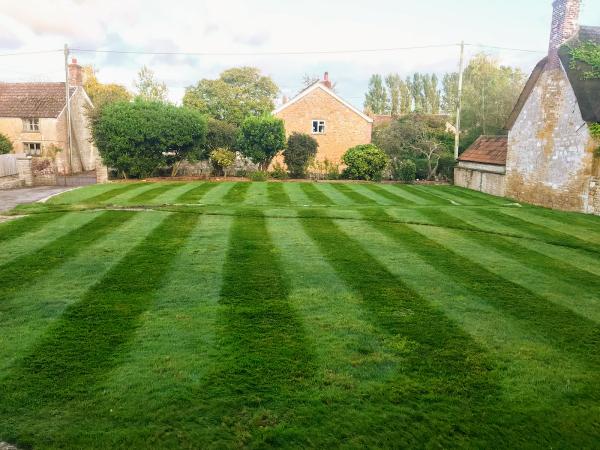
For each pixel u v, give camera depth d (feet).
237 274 24.93
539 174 61.11
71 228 35.96
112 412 12.74
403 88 203.41
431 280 24.76
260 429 12.30
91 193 58.65
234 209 46.11
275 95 161.79
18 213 42.73
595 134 51.11
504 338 17.84
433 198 63.87
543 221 45.29
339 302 21.18
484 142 84.28
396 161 90.58
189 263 26.86
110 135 75.20
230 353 16.11
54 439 11.68
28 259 27.07
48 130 111.86
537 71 61.46
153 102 79.10
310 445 11.80
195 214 43.06
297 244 32.17
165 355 15.85
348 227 38.81
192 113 80.43
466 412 13.19
